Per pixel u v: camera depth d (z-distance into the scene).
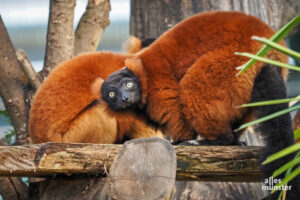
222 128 4.19
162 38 4.70
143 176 2.99
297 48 9.16
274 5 7.52
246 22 4.23
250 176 3.76
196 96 4.11
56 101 5.25
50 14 6.36
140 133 5.52
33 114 5.29
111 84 4.79
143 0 7.82
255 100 3.86
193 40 4.42
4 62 6.09
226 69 4.00
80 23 6.92
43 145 3.66
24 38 9.07
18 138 6.13
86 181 4.09
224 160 3.66
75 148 3.65
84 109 5.34
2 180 5.41
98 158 3.62
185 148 3.71
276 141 3.35
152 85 4.52
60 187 4.21
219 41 4.20
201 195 5.02
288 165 2.18
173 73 4.44
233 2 7.17
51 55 6.30
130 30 7.98
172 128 4.46
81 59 5.51
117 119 5.29
